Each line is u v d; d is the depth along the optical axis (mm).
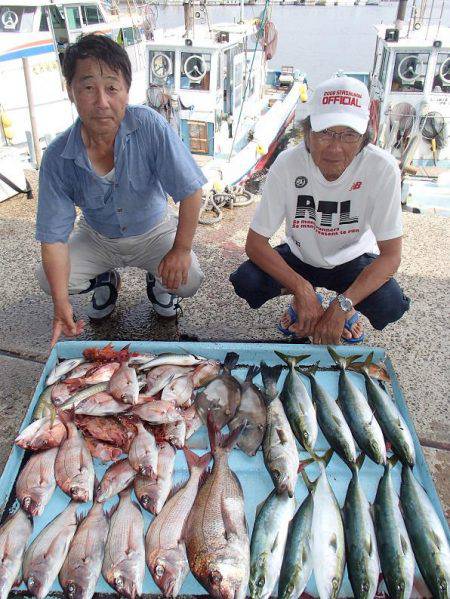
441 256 3521
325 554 1570
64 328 2373
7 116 6770
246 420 2012
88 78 1921
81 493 1731
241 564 1512
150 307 3059
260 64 8648
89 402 2014
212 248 3691
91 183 2299
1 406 2357
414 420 2262
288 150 2305
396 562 1532
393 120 6699
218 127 6941
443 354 2652
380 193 2197
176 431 1912
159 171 2357
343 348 2311
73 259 2635
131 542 1598
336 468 1923
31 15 6855
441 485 1983
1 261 3512
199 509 1662
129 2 8805
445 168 6863
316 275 2664
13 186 4352
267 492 1812
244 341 2752
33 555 1568
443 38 6598
